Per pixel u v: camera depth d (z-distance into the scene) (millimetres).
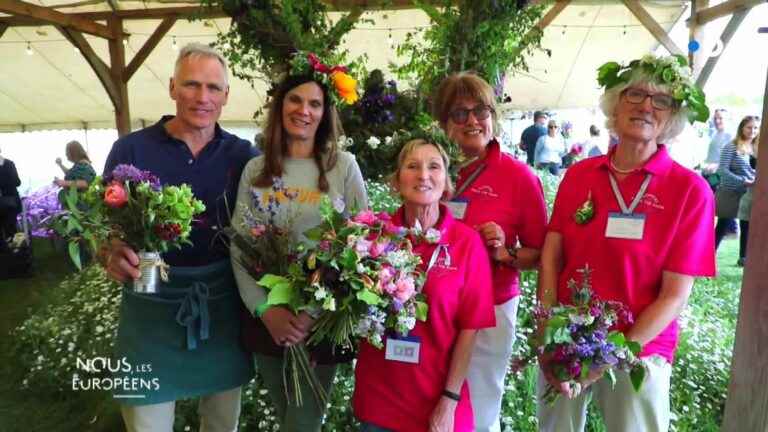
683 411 2768
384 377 1582
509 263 1859
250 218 1685
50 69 9375
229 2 3031
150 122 12922
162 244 1541
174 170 1791
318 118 1795
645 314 1497
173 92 1811
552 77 10000
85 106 11500
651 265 1509
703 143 8039
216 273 1886
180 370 1845
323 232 1480
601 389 1658
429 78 3168
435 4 3334
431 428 1517
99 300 3891
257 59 3199
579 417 1742
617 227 1546
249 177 1822
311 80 1782
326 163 1820
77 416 2920
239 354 1964
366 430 1611
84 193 1503
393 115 3410
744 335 1246
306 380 1816
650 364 1532
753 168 5578
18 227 6422
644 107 1514
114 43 7961
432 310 1528
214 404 2066
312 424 1864
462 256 1564
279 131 1799
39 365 3275
